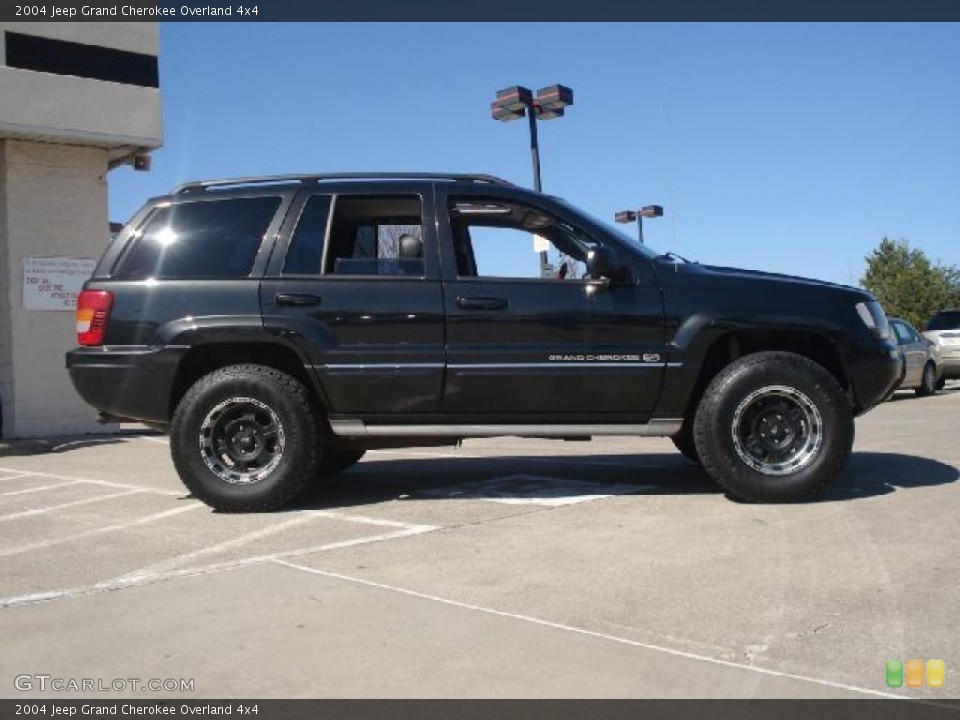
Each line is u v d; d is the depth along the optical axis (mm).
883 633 3293
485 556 4410
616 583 3934
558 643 3270
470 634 3377
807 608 3566
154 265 5652
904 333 16078
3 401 11875
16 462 9102
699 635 3314
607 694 2859
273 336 5445
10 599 3908
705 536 4688
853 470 6648
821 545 4461
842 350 5496
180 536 5027
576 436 5684
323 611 3666
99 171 12430
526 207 5730
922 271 45750
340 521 5297
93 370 5551
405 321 5453
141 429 12656
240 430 5586
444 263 5555
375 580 4062
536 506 5590
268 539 4891
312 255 5602
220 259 5633
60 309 12102
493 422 5551
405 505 5738
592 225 5707
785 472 5391
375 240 5754
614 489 6129
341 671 3076
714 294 5492
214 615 3652
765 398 5418
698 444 5477
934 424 10602
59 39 11703
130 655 3258
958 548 4348
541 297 5473
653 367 5434
